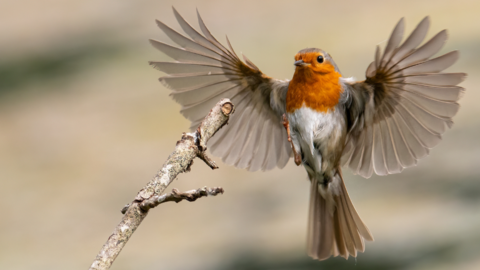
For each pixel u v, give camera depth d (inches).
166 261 443.5
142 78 789.2
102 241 494.0
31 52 885.2
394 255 396.5
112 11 1001.5
